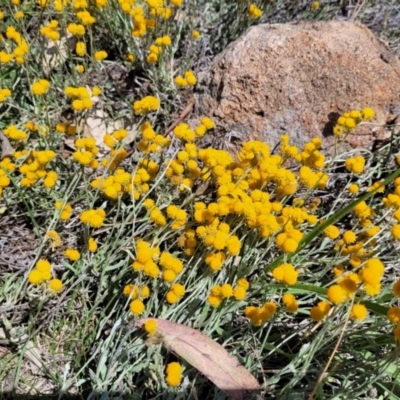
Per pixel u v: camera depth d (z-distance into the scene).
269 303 0.35
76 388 0.39
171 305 0.41
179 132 0.45
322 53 0.53
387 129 0.55
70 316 0.44
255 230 0.43
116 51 0.67
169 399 0.36
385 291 0.43
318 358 0.40
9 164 0.47
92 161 0.46
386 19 0.72
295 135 0.54
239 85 0.54
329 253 0.48
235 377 0.36
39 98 0.56
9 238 0.48
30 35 0.66
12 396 0.39
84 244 0.47
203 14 0.68
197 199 0.47
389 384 0.38
